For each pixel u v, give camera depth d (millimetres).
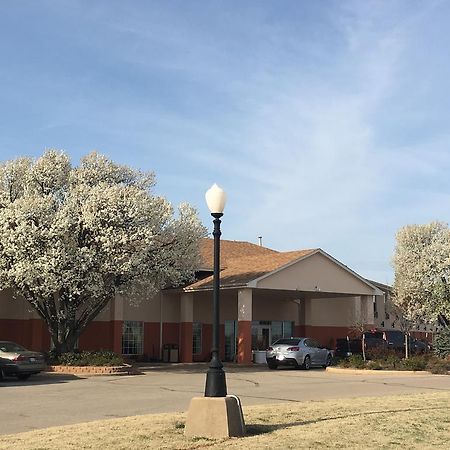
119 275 27828
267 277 33312
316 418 12102
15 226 26359
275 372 27828
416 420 11898
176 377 25016
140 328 36469
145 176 30438
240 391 18922
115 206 26469
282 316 41125
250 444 9727
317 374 26453
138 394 18438
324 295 38719
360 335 37469
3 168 28203
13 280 26312
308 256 35031
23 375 23703
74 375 25250
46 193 28250
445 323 39375
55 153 28766
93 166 29344
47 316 28703
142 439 10188
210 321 39000
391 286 51000
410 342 37000
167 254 28531
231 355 38844
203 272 37875
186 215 29812
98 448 9617
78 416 13875
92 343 34688
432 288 40969
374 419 11914
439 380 22875
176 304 37812
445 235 50219
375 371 26703
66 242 26359
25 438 10602
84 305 31219
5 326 32781
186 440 10094
